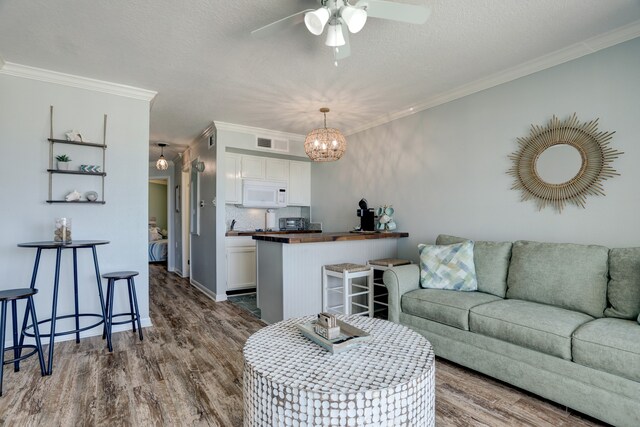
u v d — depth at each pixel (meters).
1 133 2.72
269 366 1.38
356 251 3.60
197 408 1.90
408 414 1.24
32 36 2.30
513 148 2.90
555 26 2.24
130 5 1.97
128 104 3.23
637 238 2.24
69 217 2.96
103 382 2.19
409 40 2.39
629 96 2.28
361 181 4.60
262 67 2.81
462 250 2.82
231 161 4.89
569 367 1.82
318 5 1.97
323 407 1.17
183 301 4.40
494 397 2.03
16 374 2.30
